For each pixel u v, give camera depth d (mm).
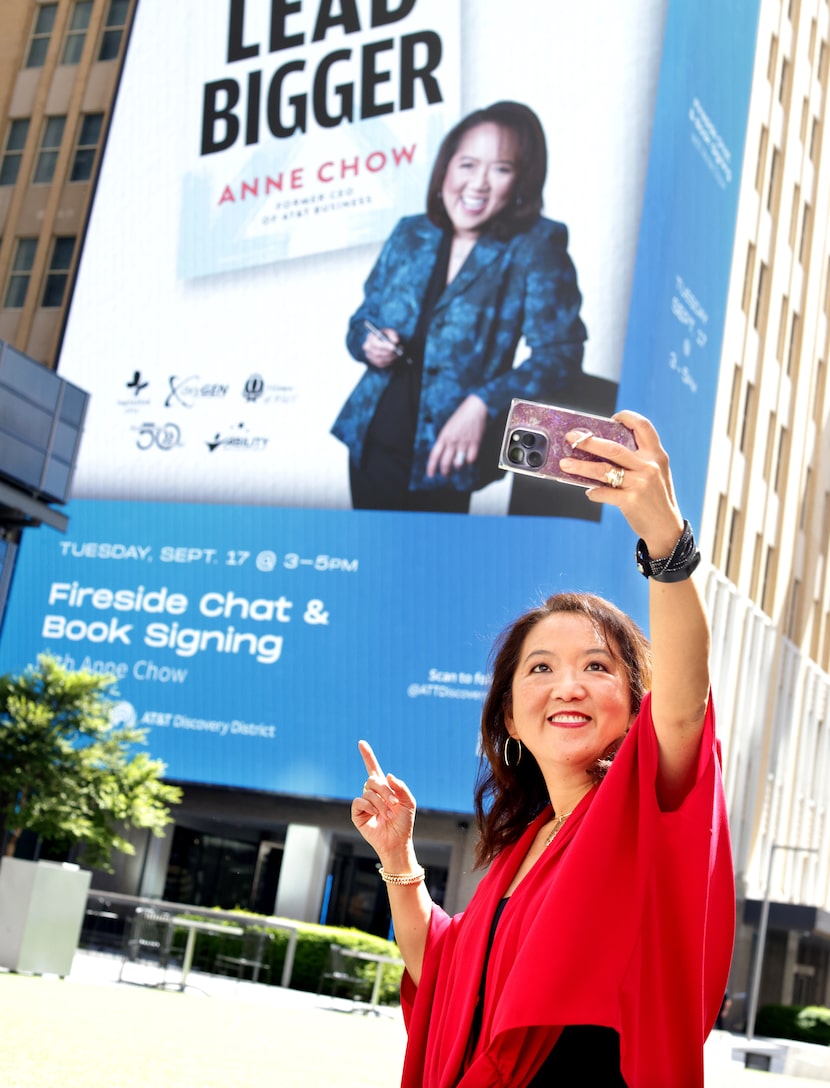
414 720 33875
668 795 2104
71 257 43438
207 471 37969
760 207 43875
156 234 40781
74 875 15273
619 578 32969
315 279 37812
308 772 34781
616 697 2438
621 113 35031
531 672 2516
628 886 2059
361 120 38156
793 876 49219
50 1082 6414
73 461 23750
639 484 1940
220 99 40781
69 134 44594
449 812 33125
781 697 47344
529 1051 2145
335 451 36250
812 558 50750
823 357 51562
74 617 38406
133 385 39781
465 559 33906
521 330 34531
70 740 26609
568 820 2332
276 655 35750
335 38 39125
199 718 36281
